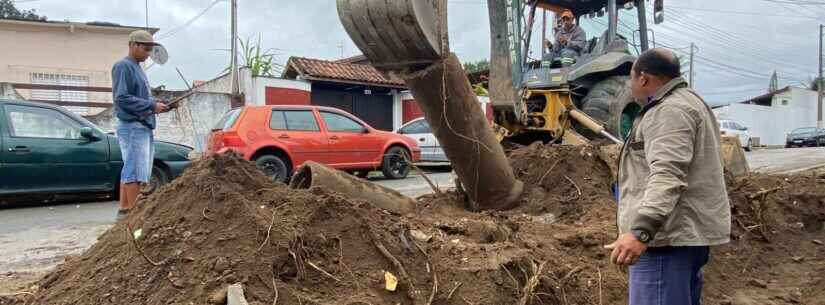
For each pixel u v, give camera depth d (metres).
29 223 6.85
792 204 5.87
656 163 2.47
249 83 16.36
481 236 4.08
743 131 26.05
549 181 5.47
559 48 8.03
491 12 6.26
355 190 4.48
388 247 3.28
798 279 4.72
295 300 2.75
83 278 3.05
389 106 19.97
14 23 17.48
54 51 18.27
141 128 5.29
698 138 2.53
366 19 3.53
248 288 2.70
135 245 2.85
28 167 7.93
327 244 3.14
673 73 2.64
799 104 43.62
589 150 5.80
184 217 3.12
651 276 2.59
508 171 4.97
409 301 3.06
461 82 3.89
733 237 5.02
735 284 4.48
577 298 3.69
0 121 7.86
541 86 7.18
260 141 9.61
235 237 2.95
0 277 4.30
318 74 17.75
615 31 7.81
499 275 3.42
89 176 8.47
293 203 3.29
